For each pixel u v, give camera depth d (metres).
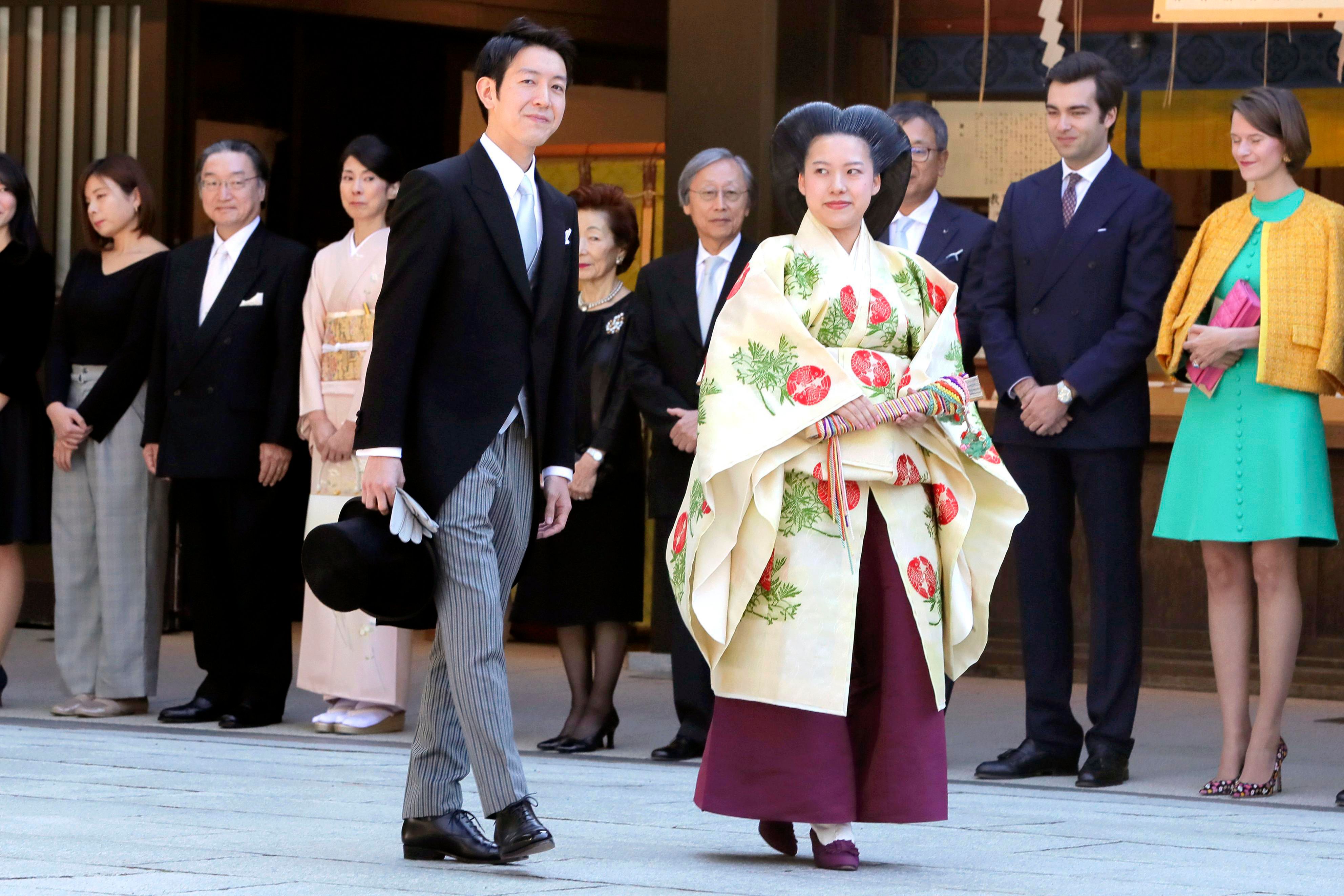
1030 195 15.28
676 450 15.55
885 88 22.19
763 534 10.01
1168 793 14.05
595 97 29.16
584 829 11.16
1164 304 14.66
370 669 16.95
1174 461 14.41
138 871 9.06
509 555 10.03
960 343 10.55
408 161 27.61
